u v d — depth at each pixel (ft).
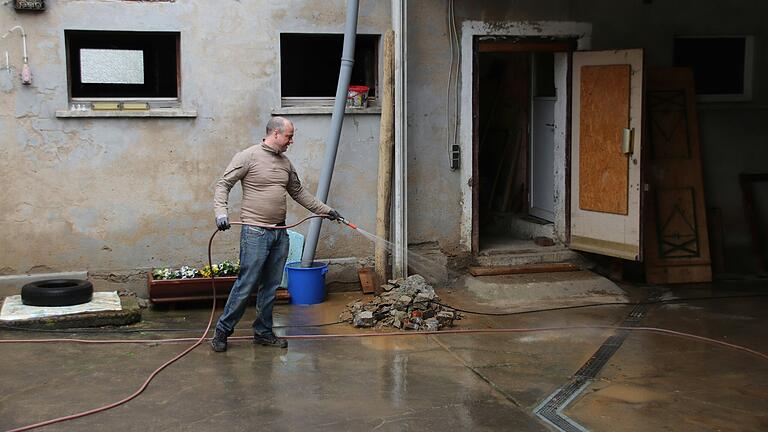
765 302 27.17
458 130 28.50
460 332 23.35
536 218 32.45
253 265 20.59
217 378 19.13
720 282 30.25
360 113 27.40
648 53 30.19
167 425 16.33
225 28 26.11
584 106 29.07
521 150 33.71
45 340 21.85
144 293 26.32
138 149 25.80
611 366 20.44
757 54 31.53
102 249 25.89
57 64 24.93
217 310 25.44
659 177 30.22
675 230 30.25
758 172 32.01
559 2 29.01
